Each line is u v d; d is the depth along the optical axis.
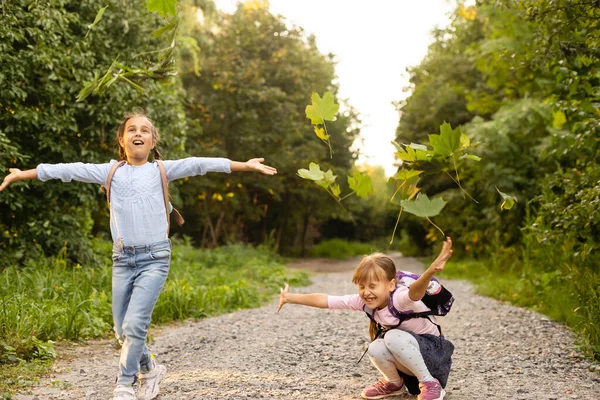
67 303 6.80
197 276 12.14
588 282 6.86
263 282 13.98
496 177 15.41
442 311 3.90
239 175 25.88
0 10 8.26
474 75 24.27
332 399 4.09
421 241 31.78
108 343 6.24
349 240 44.88
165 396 4.12
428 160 3.69
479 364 5.17
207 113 24.73
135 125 3.98
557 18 6.79
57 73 9.32
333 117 3.77
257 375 4.79
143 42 10.98
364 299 3.86
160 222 3.92
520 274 12.19
